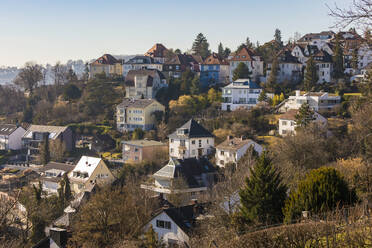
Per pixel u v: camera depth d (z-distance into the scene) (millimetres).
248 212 35812
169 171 71750
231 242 27391
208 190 61594
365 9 18688
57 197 72938
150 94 138625
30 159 125375
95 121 136375
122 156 107188
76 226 48250
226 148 85500
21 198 58094
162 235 46438
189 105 123875
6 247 41531
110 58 171375
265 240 25438
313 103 104188
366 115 34594
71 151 120688
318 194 30016
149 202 55969
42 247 42781
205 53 187875
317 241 23953
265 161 36500
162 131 113375
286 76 134625
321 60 129250
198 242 35438
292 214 30297
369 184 34500
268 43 169875
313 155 64875
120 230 46594
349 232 23562
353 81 119500
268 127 101375
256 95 121750
